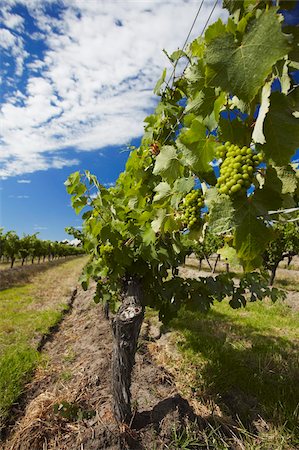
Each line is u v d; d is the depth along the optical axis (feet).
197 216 6.02
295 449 8.86
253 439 9.15
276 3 3.25
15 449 9.35
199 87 3.98
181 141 4.49
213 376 12.14
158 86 9.59
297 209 3.63
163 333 18.28
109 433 8.65
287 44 2.69
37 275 56.18
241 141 3.86
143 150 10.38
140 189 9.52
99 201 10.58
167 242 9.64
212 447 8.66
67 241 216.74
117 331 8.85
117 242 9.70
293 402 10.68
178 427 8.88
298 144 3.35
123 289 10.94
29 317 24.02
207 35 3.35
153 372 12.56
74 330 21.65
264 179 3.84
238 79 2.94
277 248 40.01
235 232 3.78
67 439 9.18
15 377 13.56
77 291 40.78
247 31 2.87
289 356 15.24
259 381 12.04
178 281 10.50
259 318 23.15
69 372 14.01
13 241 65.05
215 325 20.29
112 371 9.15
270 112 3.38
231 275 11.25
